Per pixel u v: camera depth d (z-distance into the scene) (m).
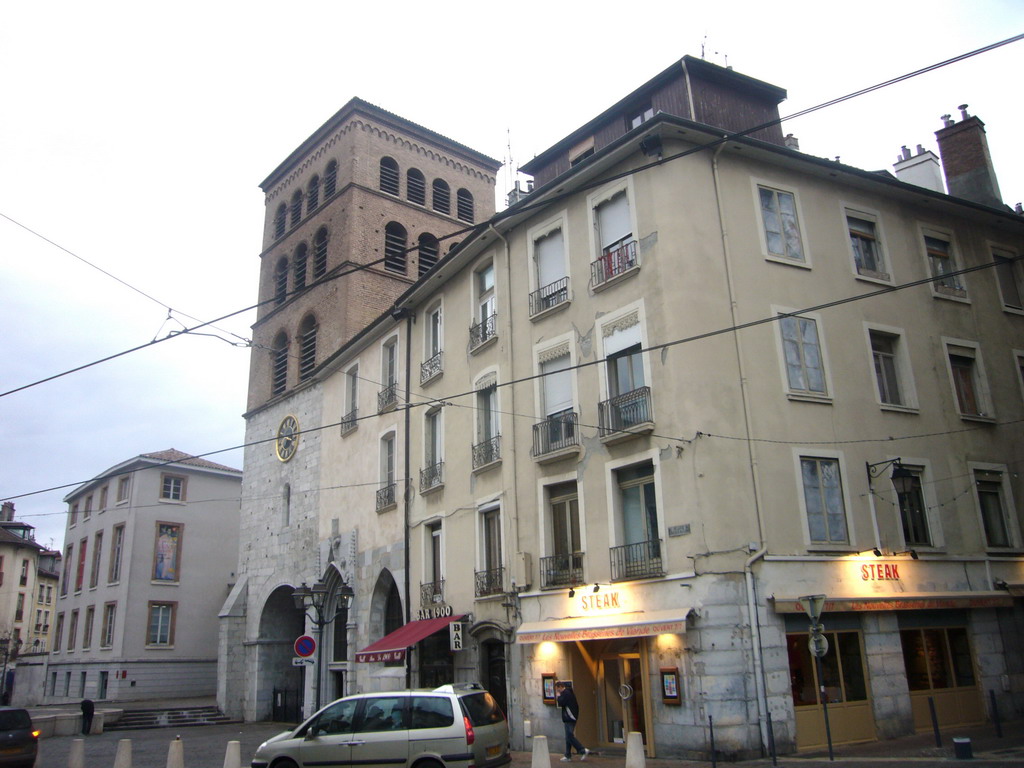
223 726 33.12
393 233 39.09
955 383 22.36
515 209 18.98
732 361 18.58
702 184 19.66
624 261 19.92
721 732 15.94
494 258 24.44
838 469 19.19
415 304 28.64
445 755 13.76
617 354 19.86
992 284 24.30
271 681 35.25
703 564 16.92
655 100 23.06
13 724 19.91
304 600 22.97
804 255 20.56
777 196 20.75
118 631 44.62
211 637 47.38
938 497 20.47
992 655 19.95
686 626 16.72
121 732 32.22
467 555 23.66
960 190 27.36
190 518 48.47
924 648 19.05
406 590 26.25
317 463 34.16
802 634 17.31
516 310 23.09
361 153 38.91
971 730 18.14
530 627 20.36
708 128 19.48
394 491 28.11
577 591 19.44
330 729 14.75
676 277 18.77
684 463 17.64
